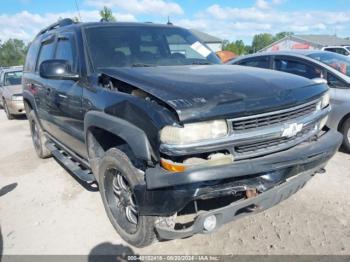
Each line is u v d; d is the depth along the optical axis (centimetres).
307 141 292
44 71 343
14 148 670
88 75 342
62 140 450
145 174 250
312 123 289
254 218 339
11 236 337
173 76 288
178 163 234
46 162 554
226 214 254
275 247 295
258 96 255
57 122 432
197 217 249
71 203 398
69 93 364
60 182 462
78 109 346
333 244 296
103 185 325
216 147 237
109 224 347
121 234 315
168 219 267
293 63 587
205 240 310
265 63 629
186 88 255
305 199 372
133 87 281
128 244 311
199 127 232
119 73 306
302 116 279
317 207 355
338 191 389
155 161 242
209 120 234
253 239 307
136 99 260
